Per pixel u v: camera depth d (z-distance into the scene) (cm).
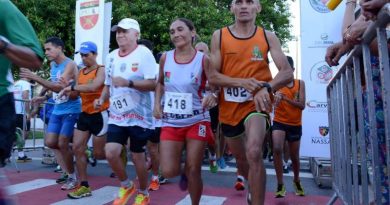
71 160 573
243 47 371
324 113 730
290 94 547
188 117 388
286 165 784
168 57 408
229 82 361
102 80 520
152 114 489
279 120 543
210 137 396
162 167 395
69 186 577
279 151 536
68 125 557
